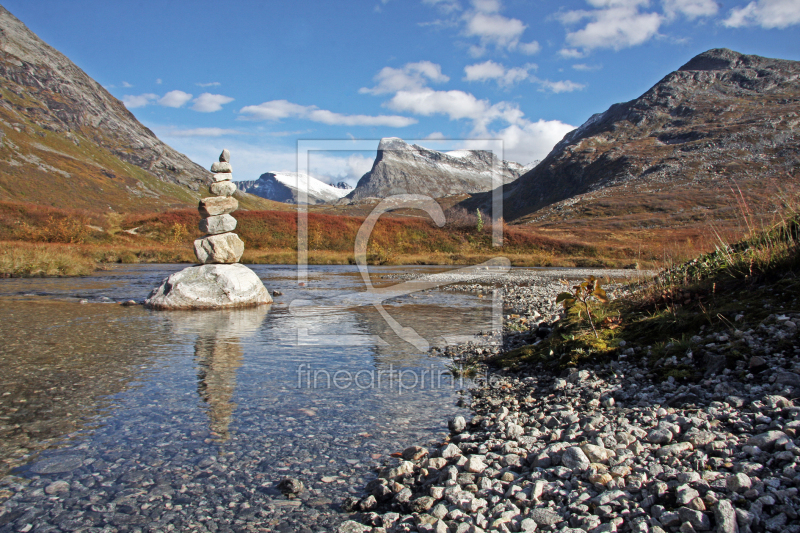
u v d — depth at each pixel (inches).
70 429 164.4
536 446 143.3
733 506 92.0
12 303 468.8
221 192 504.4
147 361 259.6
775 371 151.9
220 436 161.0
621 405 165.3
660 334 215.2
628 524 94.7
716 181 4207.7
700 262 269.9
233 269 509.4
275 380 228.4
